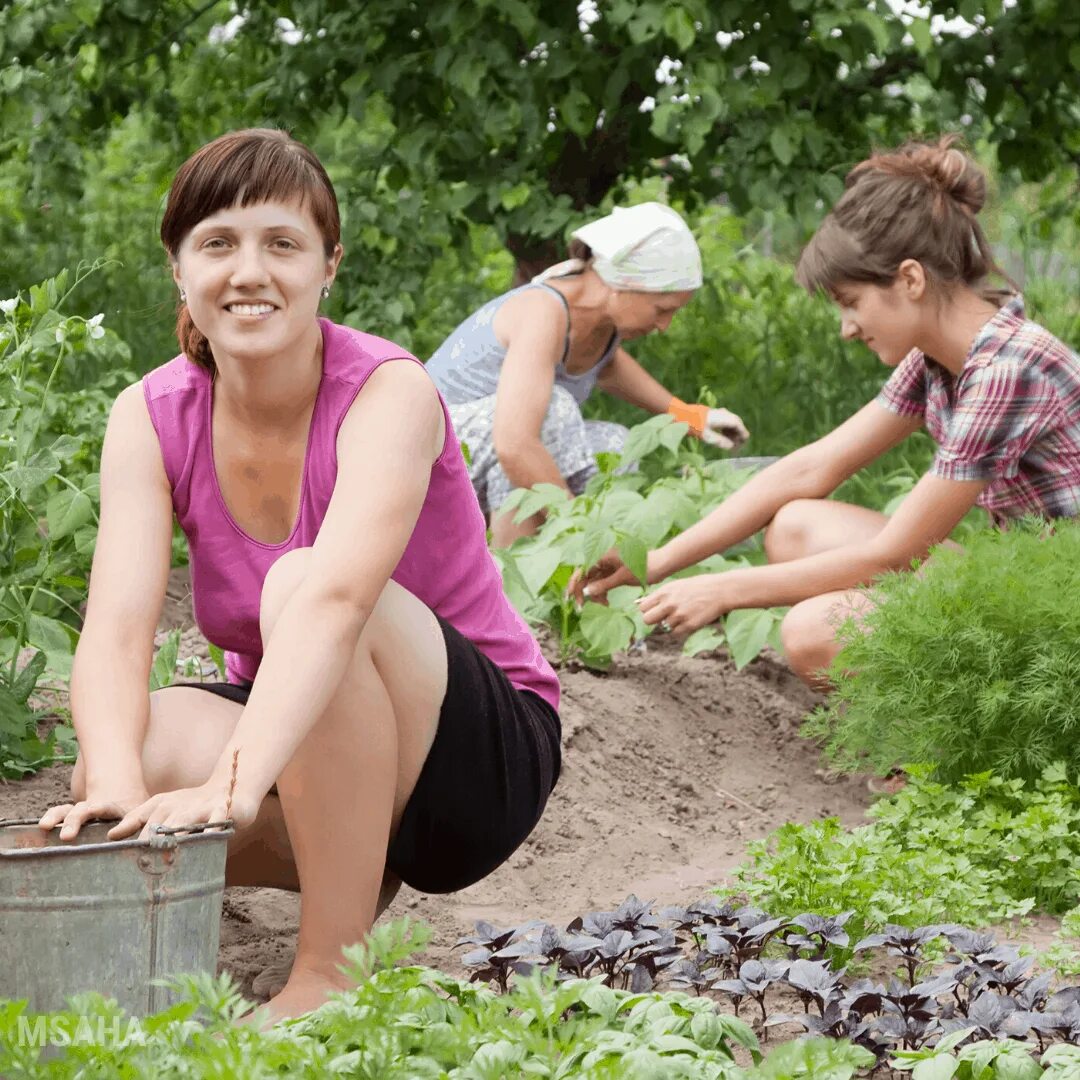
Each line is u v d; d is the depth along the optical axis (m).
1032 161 7.43
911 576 3.52
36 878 1.83
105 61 7.19
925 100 7.49
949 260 3.63
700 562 4.44
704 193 7.45
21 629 3.52
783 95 6.77
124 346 4.43
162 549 2.32
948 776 3.42
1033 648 3.29
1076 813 3.11
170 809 1.95
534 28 6.25
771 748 4.22
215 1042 1.62
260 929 2.75
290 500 2.33
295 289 2.18
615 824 3.52
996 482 3.82
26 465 3.43
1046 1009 2.15
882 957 2.64
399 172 6.91
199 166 2.17
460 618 2.51
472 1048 1.78
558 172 7.50
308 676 2.05
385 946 1.77
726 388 7.48
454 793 2.35
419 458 2.24
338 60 6.95
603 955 2.24
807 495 4.25
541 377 4.87
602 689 4.19
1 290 7.54
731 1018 1.98
